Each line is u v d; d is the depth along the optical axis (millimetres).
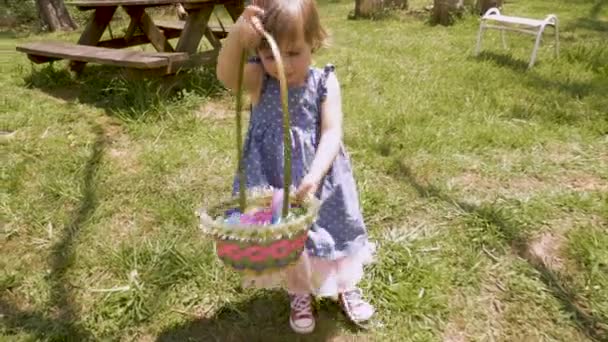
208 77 4312
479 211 2641
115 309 2133
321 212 1838
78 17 11094
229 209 1688
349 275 1914
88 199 2824
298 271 1848
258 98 1766
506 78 4484
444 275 2268
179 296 2199
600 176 2998
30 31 10133
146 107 3809
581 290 2205
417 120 3646
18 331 2051
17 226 2635
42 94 4383
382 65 4938
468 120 3670
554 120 3680
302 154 1752
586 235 2447
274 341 2000
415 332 2027
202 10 4438
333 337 2016
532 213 2625
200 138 3461
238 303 2162
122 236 2572
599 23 7238
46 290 2246
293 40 1517
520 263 2352
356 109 3812
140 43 5504
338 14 8711
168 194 2877
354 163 3113
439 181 2957
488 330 2049
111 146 3402
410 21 7684
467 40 6035
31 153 3309
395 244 2445
